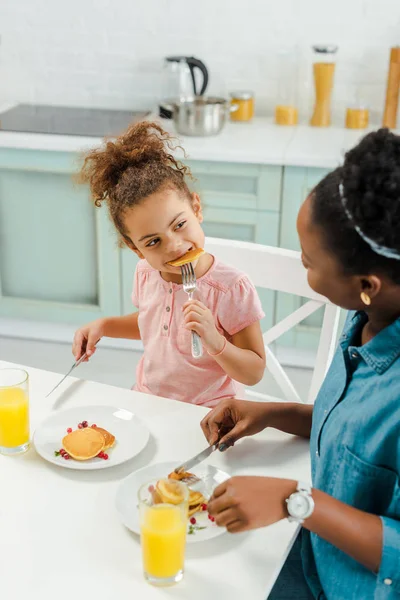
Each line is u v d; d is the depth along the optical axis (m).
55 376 1.43
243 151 2.60
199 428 1.27
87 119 3.04
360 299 1.00
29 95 3.32
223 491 0.99
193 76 2.94
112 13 3.12
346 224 0.92
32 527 1.02
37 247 2.97
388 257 0.92
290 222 2.69
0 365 1.47
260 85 3.14
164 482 0.96
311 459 1.16
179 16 3.08
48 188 2.84
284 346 2.90
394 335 0.99
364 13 2.93
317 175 2.59
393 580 0.95
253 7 3.01
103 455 1.16
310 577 1.17
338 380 1.11
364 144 0.93
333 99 3.09
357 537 0.95
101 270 2.92
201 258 1.53
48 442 1.20
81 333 1.60
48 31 3.19
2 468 1.15
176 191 1.40
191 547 1.00
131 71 3.20
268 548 1.00
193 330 1.36
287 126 3.03
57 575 0.94
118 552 0.98
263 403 1.27
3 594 0.90
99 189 1.48
